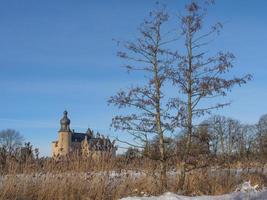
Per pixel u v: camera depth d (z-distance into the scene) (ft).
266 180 64.49
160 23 56.34
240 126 170.09
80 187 50.01
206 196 51.72
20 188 47.78
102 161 55.16
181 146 56.59
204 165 57.57
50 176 50.49
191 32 56.85
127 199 47.47
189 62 56.39
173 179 56.24
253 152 77.56
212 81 55.16
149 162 56.70
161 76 55.93
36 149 53.72
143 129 55.72
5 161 51.21
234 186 59.36
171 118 55.88
